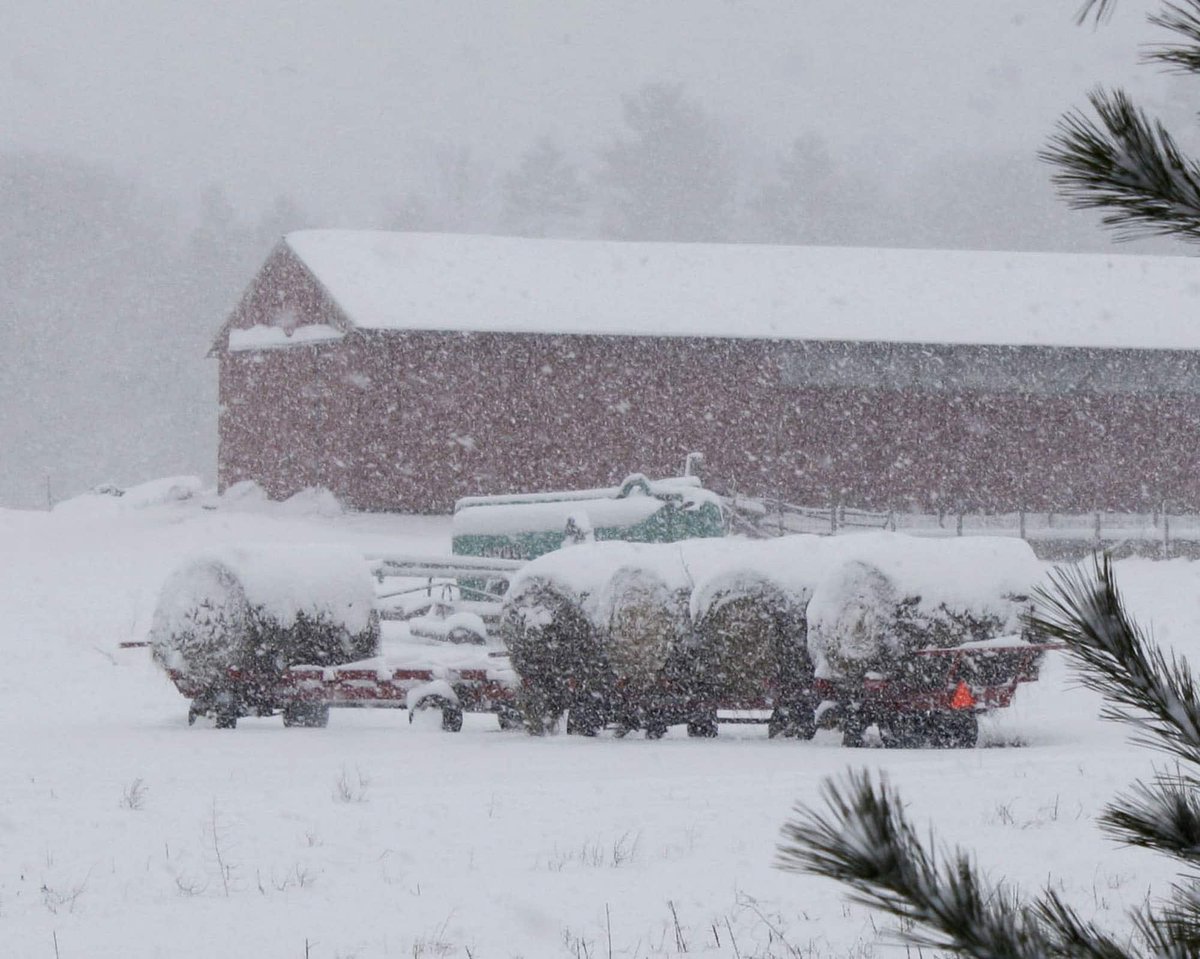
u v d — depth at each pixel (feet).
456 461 388.78
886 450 398.83
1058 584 28.60
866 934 62.59
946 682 124.88
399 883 74.54
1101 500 403.54
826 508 393.70
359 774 105.70
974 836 82.89
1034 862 75.72
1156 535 371.15
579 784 106.01
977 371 396.98
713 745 132.16
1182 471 405.39
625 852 81.41
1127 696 27.48
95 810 95.61
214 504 413.39
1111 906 64.95
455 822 90.89
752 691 134.72
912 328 393.70
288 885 74.33
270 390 420.77
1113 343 390.21
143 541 350.23
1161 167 24.16
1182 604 249.34
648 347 393.09
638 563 136.87
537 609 138.21
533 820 91.40
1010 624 124.98
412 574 218.18
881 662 124.67
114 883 75.25
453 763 118.93
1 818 92.53
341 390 393.09
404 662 147.43
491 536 225.56
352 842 84.89
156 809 95.91
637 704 137.80
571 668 138.21
